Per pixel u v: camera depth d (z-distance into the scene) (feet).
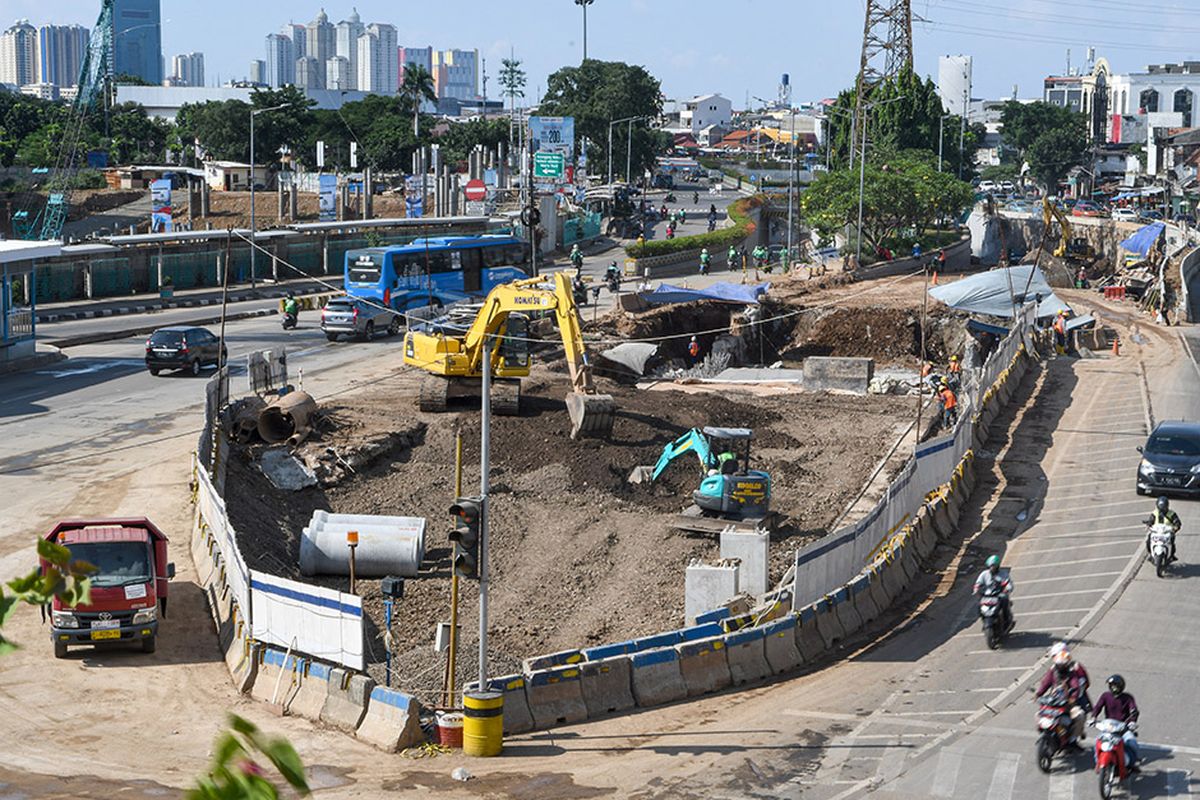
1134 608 97.50
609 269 301.84
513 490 130.62
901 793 65.46
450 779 67.15
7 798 61.77
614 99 611.06
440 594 102.94
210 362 183.52
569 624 96.63
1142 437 158.71
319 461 133.08
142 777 65.51
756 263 369.71
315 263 328.08
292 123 571.28
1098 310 288.30
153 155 611.88
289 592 79.05
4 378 176.24
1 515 111.34
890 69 395.75
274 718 75.72
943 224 441.27
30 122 604.90
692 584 94.68
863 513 125.70
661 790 66.08
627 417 155.02
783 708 79.15
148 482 123.54
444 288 233.96
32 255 183.52
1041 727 67.82
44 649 84.89
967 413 143.84
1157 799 64.49
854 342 256.32
